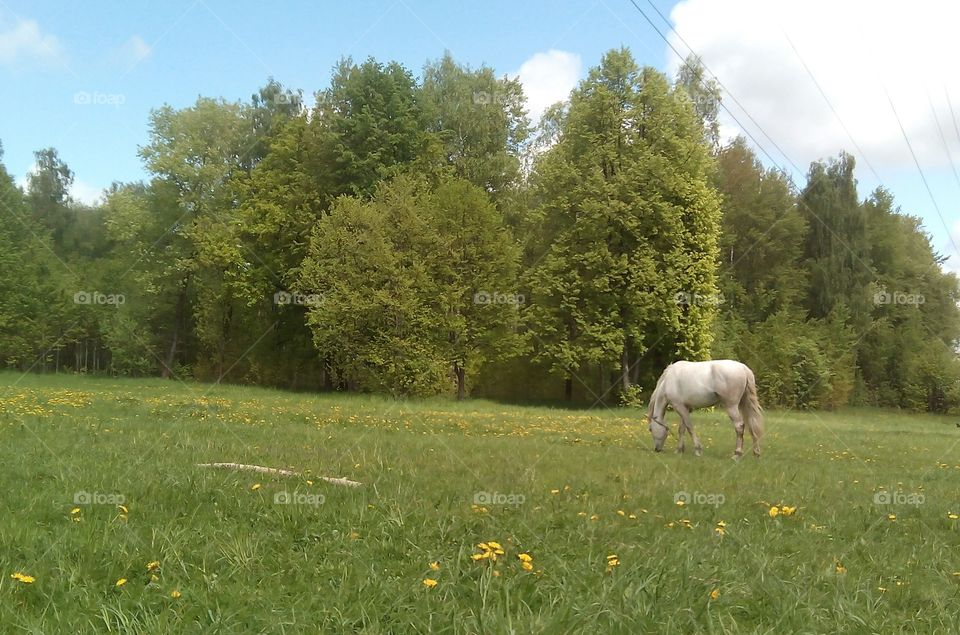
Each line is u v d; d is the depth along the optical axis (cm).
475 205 4072
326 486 1032
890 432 3167
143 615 527
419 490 1025
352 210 3938
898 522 971
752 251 5934
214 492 938
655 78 4178
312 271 4044
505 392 4909
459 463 1345
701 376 1855
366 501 914
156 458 1235
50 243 5588
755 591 625
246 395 3462
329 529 782
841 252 5959
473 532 788
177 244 4844
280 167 4869
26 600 553
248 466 1162
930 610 617
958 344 6291
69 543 688
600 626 528
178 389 3644
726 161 5978
